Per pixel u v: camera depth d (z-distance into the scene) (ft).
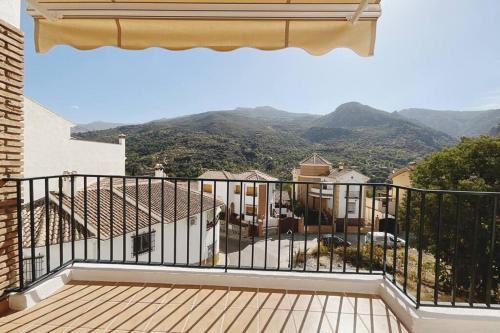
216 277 8.50
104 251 30.19
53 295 7.75
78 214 32.22
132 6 7.23
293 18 7.19
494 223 7.01
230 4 7.16
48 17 7.26
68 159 52.75
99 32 7.61
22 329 6.26
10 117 7.39
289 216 83.10
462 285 33.37
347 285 8.29
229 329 6.41
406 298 7.28
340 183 8.66
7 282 7.20
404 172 81.35
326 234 77.77
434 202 34.53
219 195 85.25
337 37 7.31
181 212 42.55
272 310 7.25
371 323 6.81
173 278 8.56
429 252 35.94
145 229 34.99
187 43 7.67
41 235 27.45
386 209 8.61
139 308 7.20
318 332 6.40
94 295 7.79
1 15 7.46
